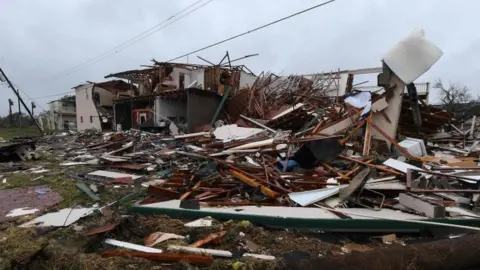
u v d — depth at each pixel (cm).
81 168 793
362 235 344
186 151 862
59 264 264
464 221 340
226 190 486
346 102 880
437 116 931
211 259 268
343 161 636
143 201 453
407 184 445
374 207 400
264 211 383
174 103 1772
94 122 2644
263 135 995
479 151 819
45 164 870
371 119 809
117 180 624
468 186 465
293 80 1666
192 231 340
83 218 395
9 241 312
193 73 1948
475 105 2703
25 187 583
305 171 596
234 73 1766
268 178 514
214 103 1608
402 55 769
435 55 759
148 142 1142
